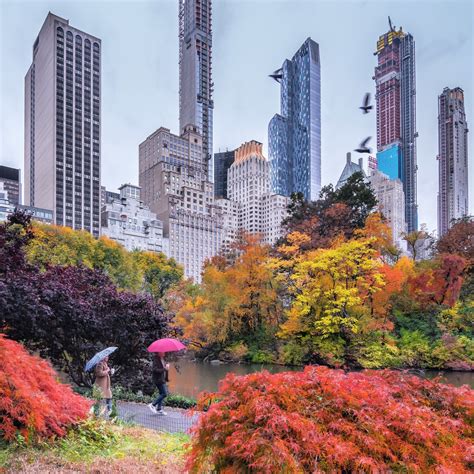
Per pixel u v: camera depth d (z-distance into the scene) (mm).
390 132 166625
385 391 3453
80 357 11680
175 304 42625
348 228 36375
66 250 38344
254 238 32156
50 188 95188
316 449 2848
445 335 25375
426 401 3643
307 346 26406
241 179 140875
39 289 10047
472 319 26984
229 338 31078
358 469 2830
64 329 10867
